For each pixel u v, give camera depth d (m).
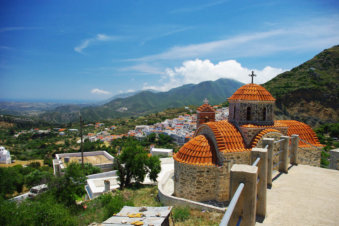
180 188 18.75
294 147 12.80
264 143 9.58
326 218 6.71
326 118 80.44
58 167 45.78
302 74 109.50
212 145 18.64
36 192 34.34
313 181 10.02
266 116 19.66
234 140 18.16
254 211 5.12
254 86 20.50
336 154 14.34
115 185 31.80
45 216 16.41
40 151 115.62
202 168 17.58
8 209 14.89
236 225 5.00
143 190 25.92
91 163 46.84
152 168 28.61
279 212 7.14
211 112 26.92
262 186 6.91
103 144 117.06
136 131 149.50
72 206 23.83
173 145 107.25
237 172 5.22
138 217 12.23
